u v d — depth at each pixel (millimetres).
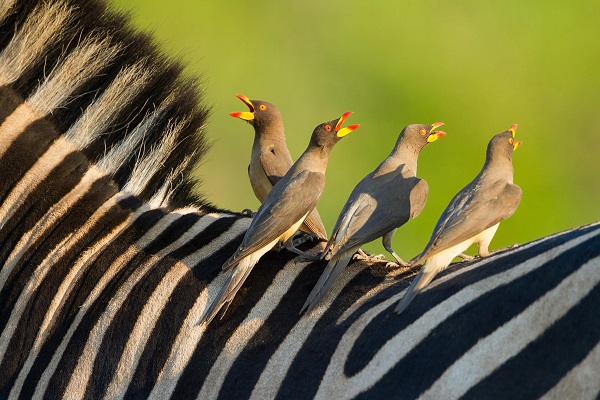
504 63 18922
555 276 4836
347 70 18719
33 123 6508
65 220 6266
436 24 19375
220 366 5418
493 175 5559
